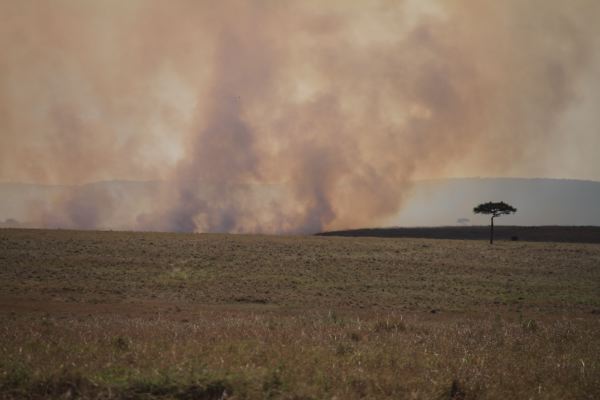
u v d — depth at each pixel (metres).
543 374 36.81
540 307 113.06
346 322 63.56
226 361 34.31
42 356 35.25
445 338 47.81
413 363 36.53
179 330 49.44
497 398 31.67
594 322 77.56
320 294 120.62
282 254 174.88
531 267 169.75
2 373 30.92
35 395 29.84
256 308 100.94
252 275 141.75
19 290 111.81
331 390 30.30
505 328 58.31
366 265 162.12
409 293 125.31
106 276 133.50
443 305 111.38
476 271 160.50
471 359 38.53
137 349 38.03
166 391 30.03
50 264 144.38
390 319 63.78
